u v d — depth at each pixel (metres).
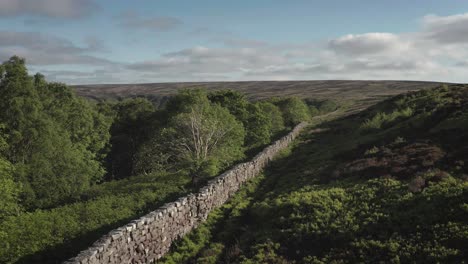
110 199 22.53
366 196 17.45
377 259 11.92
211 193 20.42
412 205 15.05
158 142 38.44
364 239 13.18
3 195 20.56
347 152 29.78
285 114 72.94
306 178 24.77
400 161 21.61
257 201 22.19
